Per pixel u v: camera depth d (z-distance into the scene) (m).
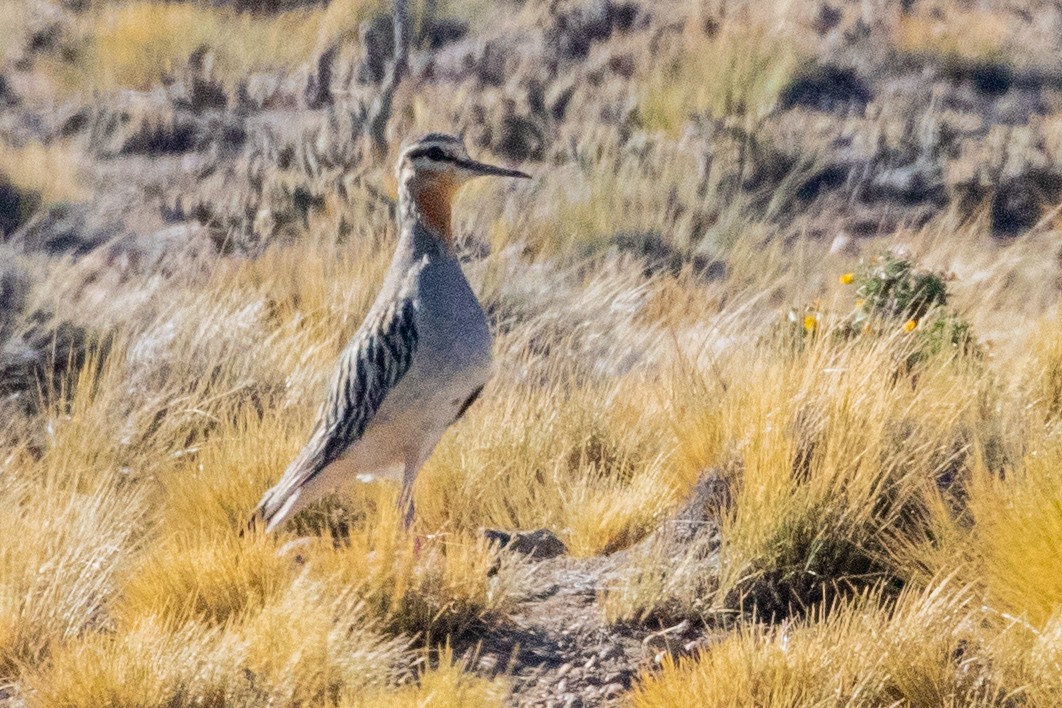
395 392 9.26
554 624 8.69
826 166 22.73
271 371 13.20
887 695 7.39
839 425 9.46
